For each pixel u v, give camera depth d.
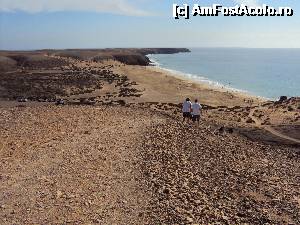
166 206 14.25
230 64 190.00
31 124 25.58
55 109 31.92
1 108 33.25
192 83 74.69
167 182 16.52
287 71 143.50
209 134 26.19
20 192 14.80
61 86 62.16
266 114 38.59
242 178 18.38
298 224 13.85
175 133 25.02
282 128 30.64
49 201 14.17
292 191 17.17
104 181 16.31
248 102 52.03
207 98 53.75
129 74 86.06
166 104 44.03
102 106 35.41
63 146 20.72
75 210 13.59
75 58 146.38
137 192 15.43
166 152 20.80
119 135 23.50
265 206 15.27
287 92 81.12
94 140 22.11
